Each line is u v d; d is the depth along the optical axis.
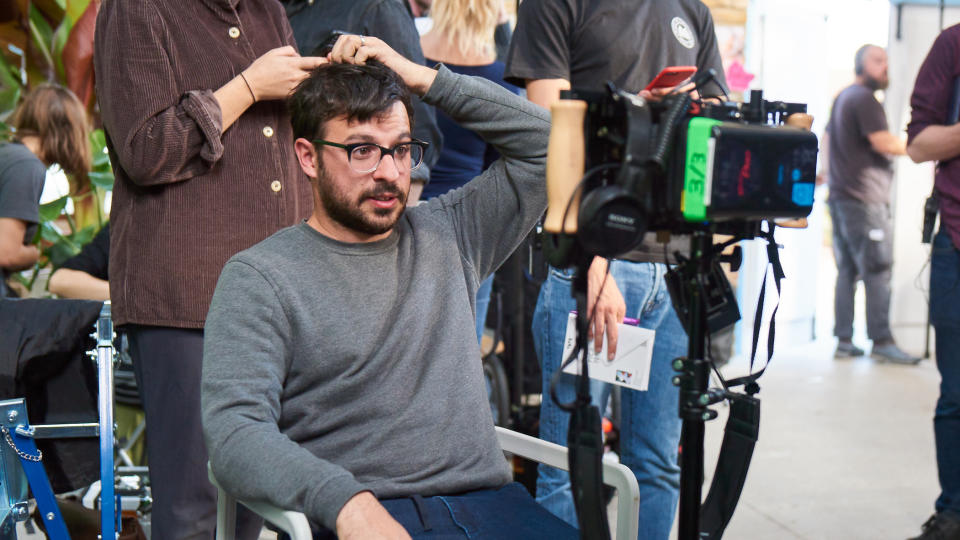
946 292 2.68
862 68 5.20
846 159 5.31
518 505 1.54
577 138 1.24
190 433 1.90
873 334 5.44
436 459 1.53
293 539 1.30
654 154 1.20
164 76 1.81
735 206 1.19
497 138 1.68
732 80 5.05
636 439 2.22
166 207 1.85
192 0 1.88
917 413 4.31
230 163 1.88
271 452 1.34
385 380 1.53
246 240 1.89
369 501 1.29
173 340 1.89
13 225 2.92
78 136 3.38
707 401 1.32
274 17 2.02
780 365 5.28
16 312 2.02
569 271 2.13
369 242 1.56
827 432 3.99
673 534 2.71
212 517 1.94
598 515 1.25
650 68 2.17
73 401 2.02
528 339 3.39
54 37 3.79
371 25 2.30
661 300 2.15
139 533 2.38
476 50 2.82
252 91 1.84
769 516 3.04
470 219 1.71
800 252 5.74
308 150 1.54
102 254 2.93
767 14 5.26
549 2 2.17
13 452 1.91
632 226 1.21
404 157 1.54
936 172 2.74
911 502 3.17
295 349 1.50
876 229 5.29
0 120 3.69
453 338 1.59
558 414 2.17
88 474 2.04
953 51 2.66
